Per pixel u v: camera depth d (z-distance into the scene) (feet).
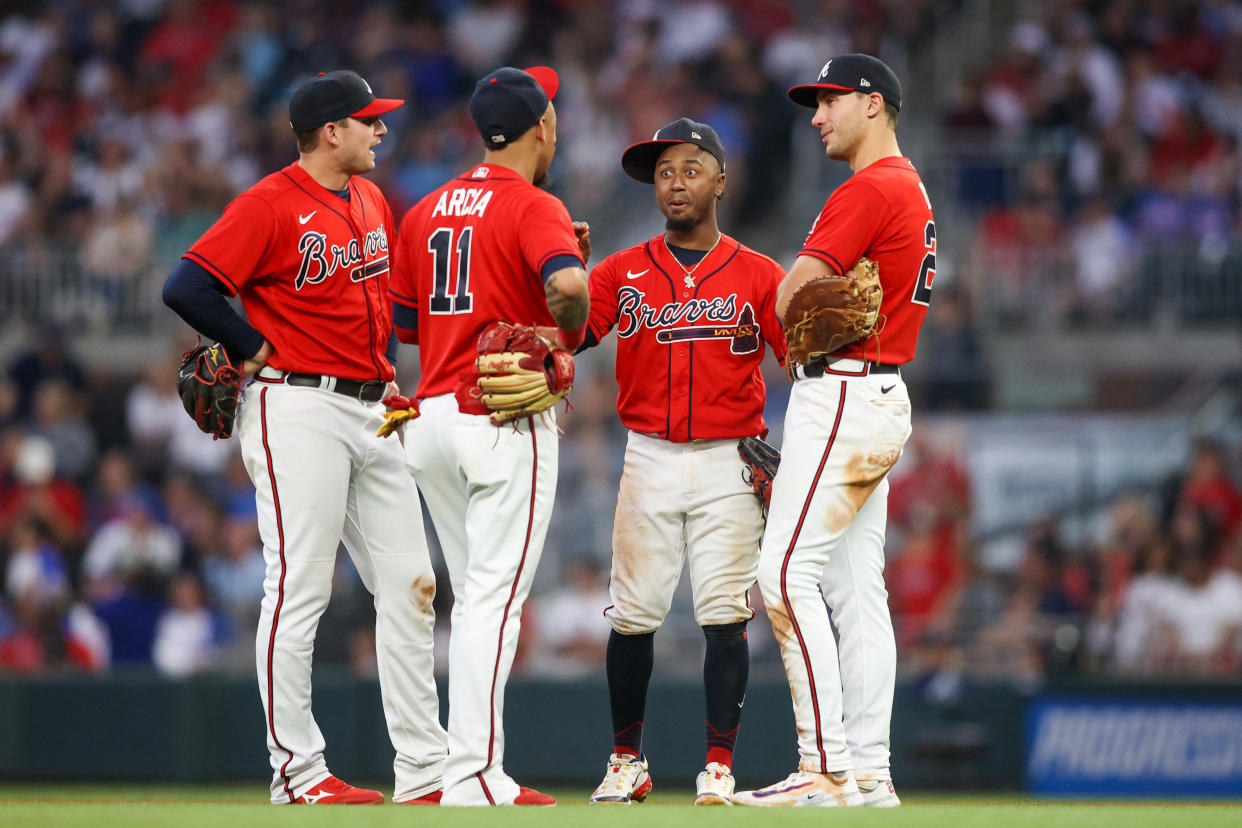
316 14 210.38
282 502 60.44
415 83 201.46
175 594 134.51
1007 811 49.93
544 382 55.83
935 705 111.55
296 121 61.26
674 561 64.54
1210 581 125.29
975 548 137.39
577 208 183.21
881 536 61.36
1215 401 153.48
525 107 57.93
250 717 115.44
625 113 189.78
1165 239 170.60
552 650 128.16
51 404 161.17
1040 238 168.76
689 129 63.87
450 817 45.47
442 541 59.77
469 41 205.57
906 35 196.13
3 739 117.19
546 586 137.39
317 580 60.85
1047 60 185.37
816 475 58.54
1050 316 166.30
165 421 163.43
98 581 138.62
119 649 132.67
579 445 145.28
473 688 55.83
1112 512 143.74
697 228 64.34
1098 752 110.22
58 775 116.57
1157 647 123.03
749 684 109.09
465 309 57.26
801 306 57.21
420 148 191.72
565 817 45.65
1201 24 191.21
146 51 208.95
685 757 109.40
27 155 198.59
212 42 208.03
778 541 58.90
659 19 201.36
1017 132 176.65
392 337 64.95
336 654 122.11
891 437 58.90
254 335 60.34
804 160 181.27
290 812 47.78
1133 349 164.66
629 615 64.34
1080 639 118.52
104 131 200.23
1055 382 165.58
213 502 149.28
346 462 61.36
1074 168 175.32
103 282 181.06
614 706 65.36
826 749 57.72
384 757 112.47
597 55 202.18
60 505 149.18
